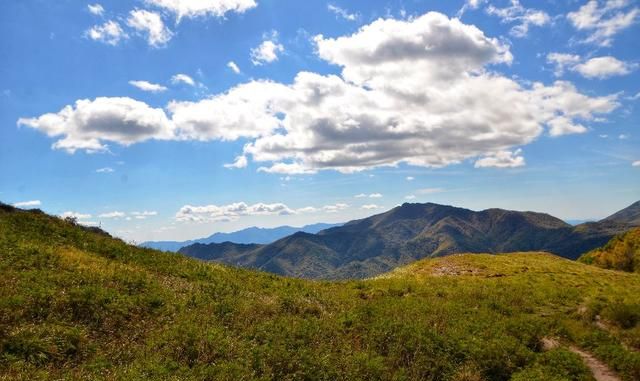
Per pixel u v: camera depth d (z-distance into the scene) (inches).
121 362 505.7
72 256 895.7
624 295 1291.8
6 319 543.5
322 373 541.0
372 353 639.1
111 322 616.4
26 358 479.8
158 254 1201.4
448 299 1141.7
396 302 1025.5
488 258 2090.3
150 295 749.3
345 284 1350.9
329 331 708.7
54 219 1259.8
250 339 623.2
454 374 616.1
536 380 593.9
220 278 1042.1
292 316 771.4
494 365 649.0
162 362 509.0
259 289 1006.4
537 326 858.8
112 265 909.8
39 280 692.1
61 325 569.9
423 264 1957.4
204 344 563.8
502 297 1215.6
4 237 922.7
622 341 837.8
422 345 671.1
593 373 681.0
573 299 1269.7
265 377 500.4
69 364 491.8
